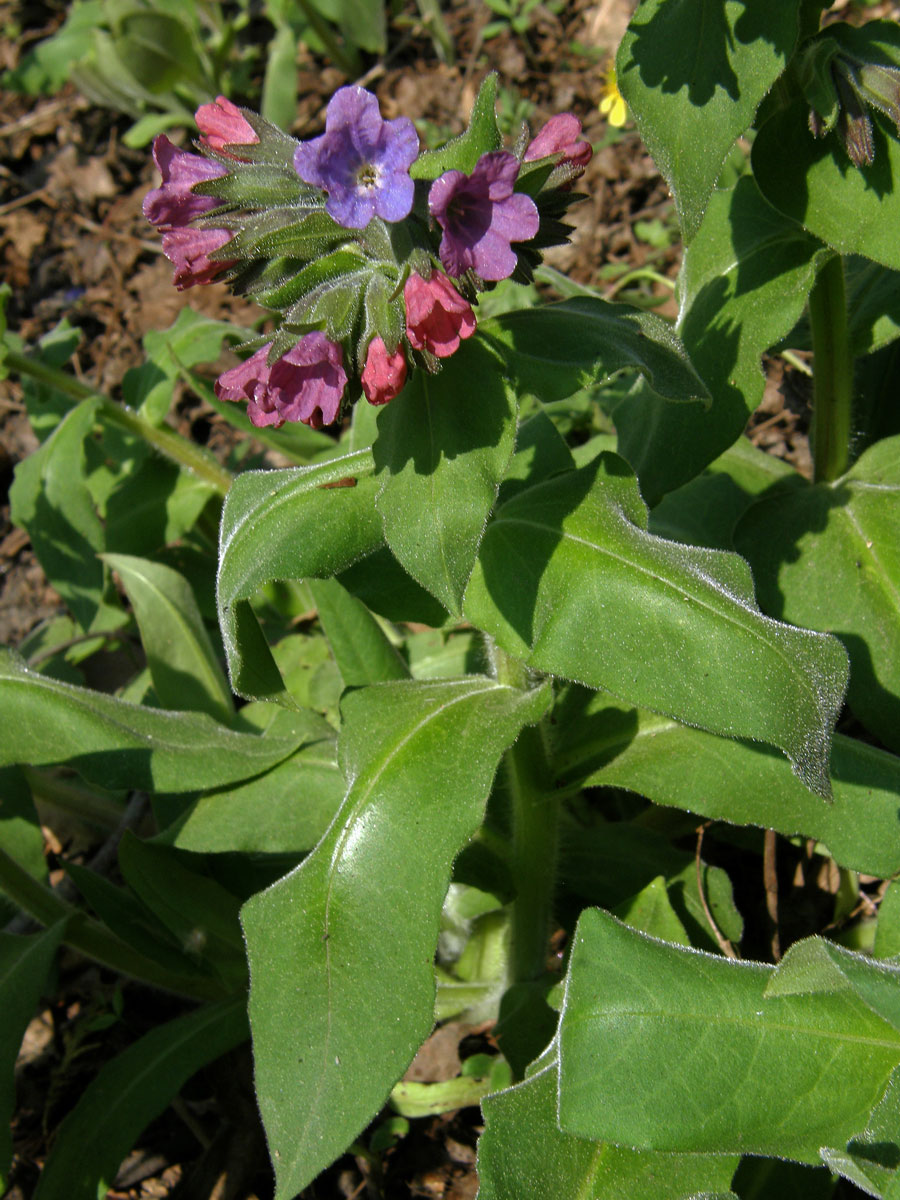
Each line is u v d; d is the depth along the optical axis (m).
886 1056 0.20
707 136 0.22
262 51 0.55
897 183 0.23
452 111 0.50
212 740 0.26
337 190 0.18
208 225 0.20
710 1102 0.20
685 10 0.22
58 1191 0.24
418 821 0.22
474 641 0.32
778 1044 0.20
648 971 0.20
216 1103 0.28
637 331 0.22
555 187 0.20
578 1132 0.20
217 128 0.21
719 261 0.26
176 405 0.43
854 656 0.26
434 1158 0.27
